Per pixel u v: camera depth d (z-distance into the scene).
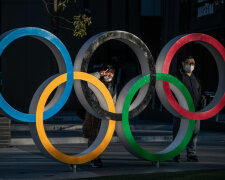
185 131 15.27
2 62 39.62
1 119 18.75
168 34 39.47
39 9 38.12
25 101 39.44
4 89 39.56
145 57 14.35
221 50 15.41
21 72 39.44
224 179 12.79
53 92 31.41
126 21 43.06
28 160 15.82
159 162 15.57
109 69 14.82
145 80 14.38
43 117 13.41
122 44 42.78
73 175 13.33
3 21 39.09
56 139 20.64
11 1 38.88
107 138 14.22
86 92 13.70
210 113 15.52
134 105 14.88
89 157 13.95
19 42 39.31
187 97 15.18
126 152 17.83
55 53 13.77
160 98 15.18
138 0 43.56
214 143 20.95
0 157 16.39
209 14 33.84
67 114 31.94
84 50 13.76
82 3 36.31
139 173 13.64
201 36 15.18
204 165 15.12
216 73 33.88
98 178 12.82
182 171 13.96
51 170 14.09
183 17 37.41
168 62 14.79
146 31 44.72
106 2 41.69
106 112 13.95
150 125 26.86
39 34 13.20
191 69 15.59
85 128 14.63
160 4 44.78
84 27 24.11
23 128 25.64
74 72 13.60
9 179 12.77
